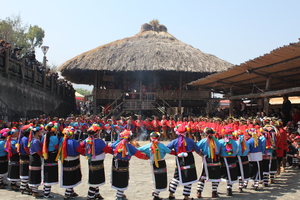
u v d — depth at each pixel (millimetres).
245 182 7875
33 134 6734
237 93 23391
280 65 13109
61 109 25078
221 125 14812
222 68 24797
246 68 14711
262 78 16969
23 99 15477
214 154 6715
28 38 44781
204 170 6875
